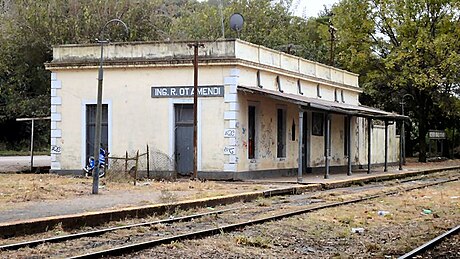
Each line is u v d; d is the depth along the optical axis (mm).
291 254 10812
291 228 13711
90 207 15578
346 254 10891
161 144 27078
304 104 25141
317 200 20234
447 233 12820
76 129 28250
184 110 27094
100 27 47719
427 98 50844
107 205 16078
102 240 11656
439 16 46938
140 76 27422
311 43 59500
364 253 11062
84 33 47656
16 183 21906
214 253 10617
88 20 47531
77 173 28094
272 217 14844
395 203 19203
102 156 26625
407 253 10562
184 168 26969
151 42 27250
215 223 14453
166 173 26625
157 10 55969
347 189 25141
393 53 46438
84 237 11938
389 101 54125
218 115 26359
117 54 27703
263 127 28469
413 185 27156
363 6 48156
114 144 27703
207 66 26469
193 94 26641
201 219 14992
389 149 44219
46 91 50875
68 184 22297
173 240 11438
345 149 37312
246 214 16297
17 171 30625
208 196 18797
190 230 13242
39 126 53219
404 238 12836
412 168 39906
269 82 28844
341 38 49344
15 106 49312
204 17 59750
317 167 33625
